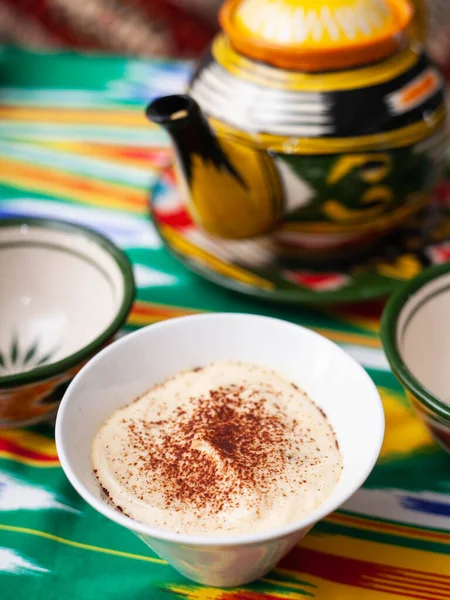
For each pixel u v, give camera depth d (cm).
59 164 59
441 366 42
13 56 70
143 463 35
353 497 38
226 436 36
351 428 35
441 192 54
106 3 91
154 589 35
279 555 33
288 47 43
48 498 38
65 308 46
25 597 35
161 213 52
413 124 45
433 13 86
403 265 48
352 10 44
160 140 61
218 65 46
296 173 44
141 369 38
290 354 38
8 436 41
